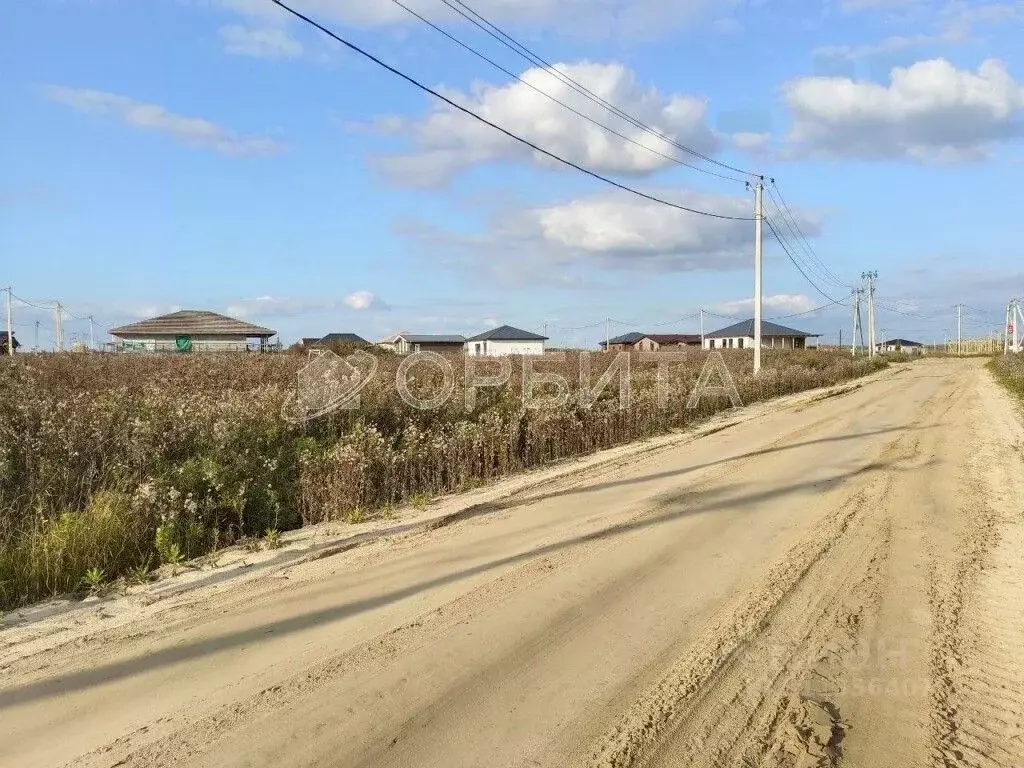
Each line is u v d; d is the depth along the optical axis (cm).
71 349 3625
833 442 1434
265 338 6356
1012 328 8962
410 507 924
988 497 933
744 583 604
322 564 674
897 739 371
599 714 392
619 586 596
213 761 349
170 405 1166
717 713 394
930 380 3859
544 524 808
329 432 1174
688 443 1454
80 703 411
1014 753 360
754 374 2728
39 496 748
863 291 6788
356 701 406
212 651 478
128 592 611
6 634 523
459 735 371
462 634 499
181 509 779
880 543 721
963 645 484
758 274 3028
